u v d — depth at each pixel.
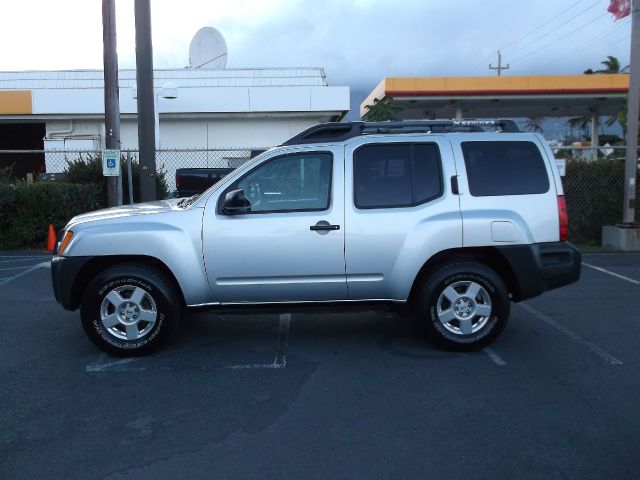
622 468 3.79
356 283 5.79
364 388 5.10
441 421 4.46
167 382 5.27
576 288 8.88
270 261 5.71
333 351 6.07
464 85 28.12
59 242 5.99
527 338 6.46
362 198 5.79
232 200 5.61
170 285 5.81
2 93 21.02
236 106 21.52
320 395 4.96
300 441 4.16
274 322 7.13
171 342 6.39
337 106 21.72
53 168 21.81
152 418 4.54
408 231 5.73
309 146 5.86
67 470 3.80
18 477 3.72
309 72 22.42
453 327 5.93
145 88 12.46
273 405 4.77
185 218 5.73
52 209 12.92
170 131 22.03
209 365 5.68
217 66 22.92
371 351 6.06
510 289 6.15
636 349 6.09
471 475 3.71
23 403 4.84
